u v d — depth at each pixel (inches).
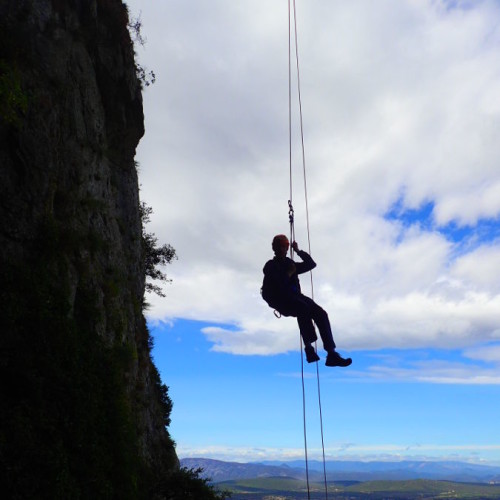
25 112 790.5
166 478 986.7
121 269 1067.3
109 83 1104.8
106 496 716.7
